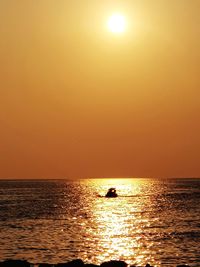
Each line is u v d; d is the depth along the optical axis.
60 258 66.75
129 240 79.62
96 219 110.75
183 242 77.12
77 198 191.00
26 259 66.12
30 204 155.75
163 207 141.62
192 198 184.75
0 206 146.62
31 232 88.25
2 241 78.50
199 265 62.25
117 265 57.88
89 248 73.12
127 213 124.69
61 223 102.50
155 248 72.69
